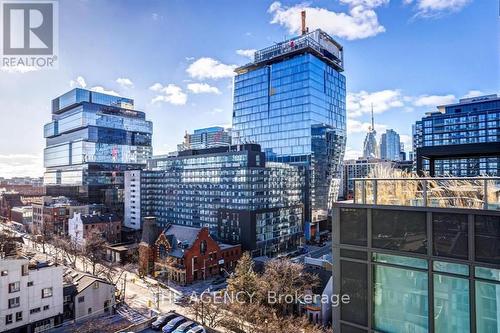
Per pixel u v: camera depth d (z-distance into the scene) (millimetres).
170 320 41594
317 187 121500
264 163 94875
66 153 186250
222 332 38656
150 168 119188
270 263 57031
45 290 44719
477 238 7398
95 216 100188
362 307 9117
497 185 9359
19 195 157125
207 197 97125
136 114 190500
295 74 125875
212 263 71625
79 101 170875
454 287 7715
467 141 134000
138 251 80938
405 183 9633
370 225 8984
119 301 54531
